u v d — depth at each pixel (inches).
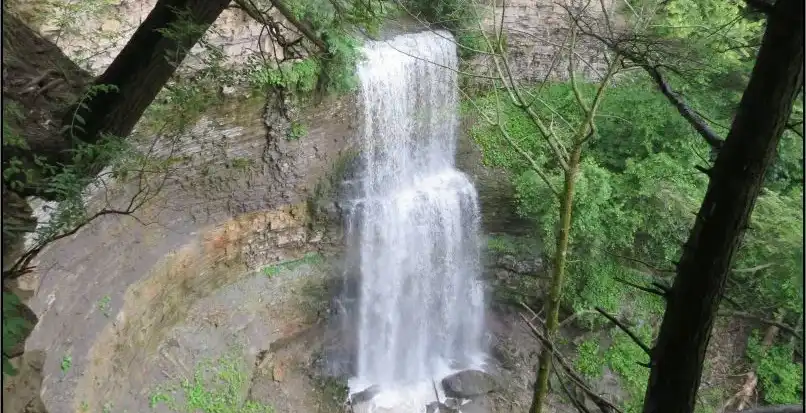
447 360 677.3
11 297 206.7
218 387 498.3
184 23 281.1
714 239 113.0
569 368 203.0
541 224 602.9
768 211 453.1
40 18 396.2
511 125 647.1
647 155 604.1
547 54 660.7
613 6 454.9
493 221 668.7
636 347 625.9
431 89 625.9
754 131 104.7
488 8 605.0
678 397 125.3
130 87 306.5
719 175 111.0
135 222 456.1
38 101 332.2
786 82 100.6
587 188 546.6
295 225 589.3
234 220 542.0
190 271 510.3
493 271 670.5
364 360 639.1
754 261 420.8
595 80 641.6
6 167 280.4
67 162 307.3
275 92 512.1
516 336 671.1
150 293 457.7
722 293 118.2
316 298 607.5
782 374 600.1
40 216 315.9
